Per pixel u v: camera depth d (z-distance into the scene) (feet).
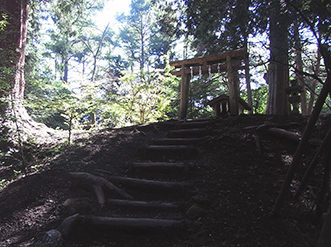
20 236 8.13
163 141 15.39
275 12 13.57
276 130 13.60
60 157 13.61
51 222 8.70
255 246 7.48
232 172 11.35
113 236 8.36
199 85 37.55
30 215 9.19
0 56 13.61
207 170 11.91
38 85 21.91
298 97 18.31
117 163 13.03
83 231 8.41
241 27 13.91
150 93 25.80
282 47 11.49
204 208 9.33
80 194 10.38
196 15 16.02
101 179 10.91
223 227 8.32
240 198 9.64
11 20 17.78
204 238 7.89
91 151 13.89
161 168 12.29
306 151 12.02
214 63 21.18
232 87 19.65
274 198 9.49
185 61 21.63
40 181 11.12
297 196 9.08
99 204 9.85
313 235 7.82
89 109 16.92
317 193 9.29
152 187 10.91
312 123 7.31
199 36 17.42
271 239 7.70
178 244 7.95
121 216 9.23
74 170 11.91
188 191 10.45
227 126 16.49
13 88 14.94
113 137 15.98
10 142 15.23
